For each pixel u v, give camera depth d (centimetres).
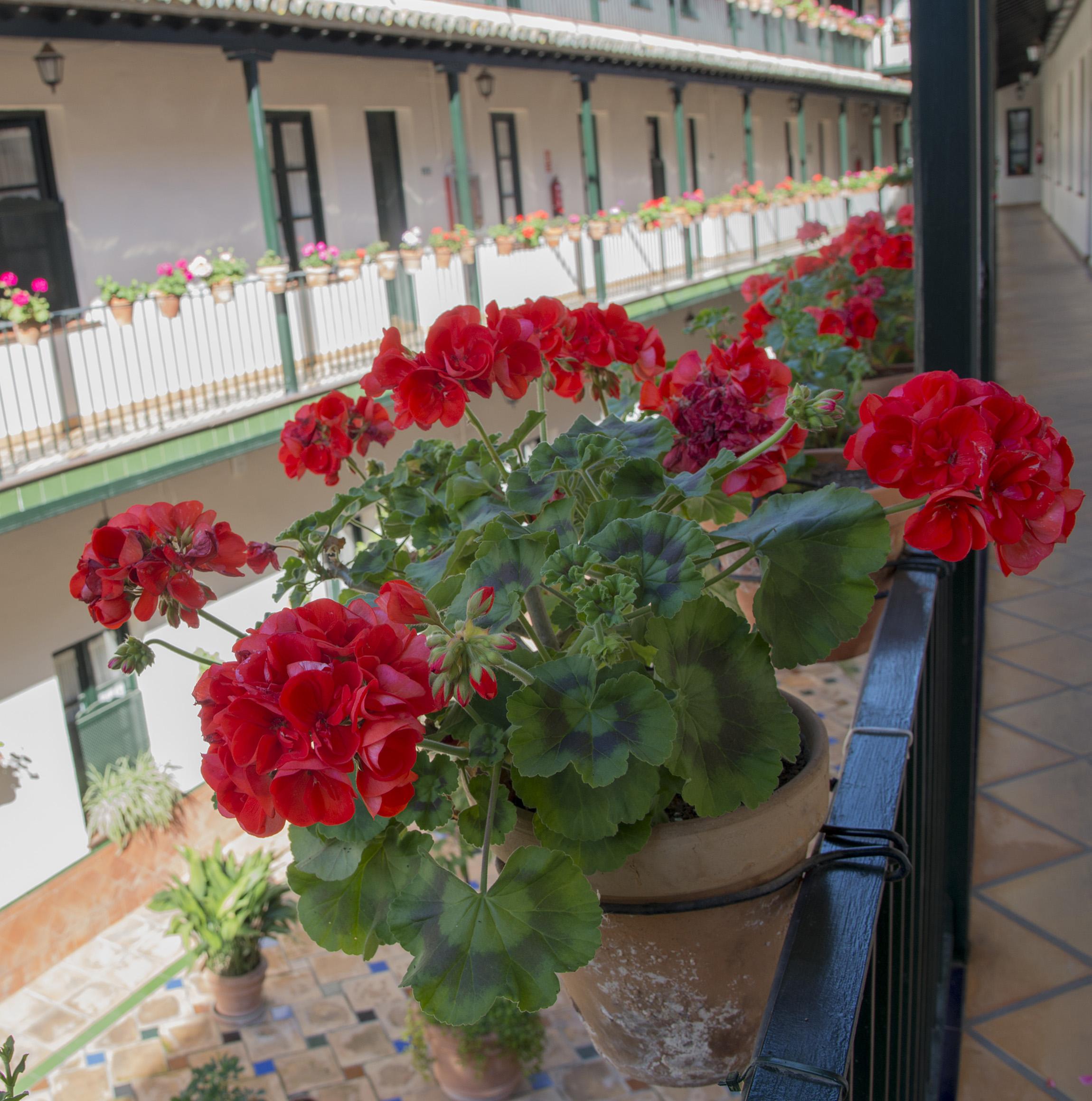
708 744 104
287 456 177
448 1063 619
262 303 983
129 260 902
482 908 90
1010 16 1511
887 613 161
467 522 133
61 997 739
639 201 1664
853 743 124
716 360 149
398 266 1061
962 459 97
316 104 1074
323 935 100
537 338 134
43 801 775
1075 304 997
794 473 199
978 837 258
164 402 892
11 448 704
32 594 767
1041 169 3278
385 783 78
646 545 104
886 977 109
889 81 2383
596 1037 121
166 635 852
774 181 2234
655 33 1545
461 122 1100
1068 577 398
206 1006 725
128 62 885
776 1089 75
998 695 321
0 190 825
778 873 106
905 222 486
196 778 879
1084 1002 205
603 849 98
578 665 97
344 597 136
